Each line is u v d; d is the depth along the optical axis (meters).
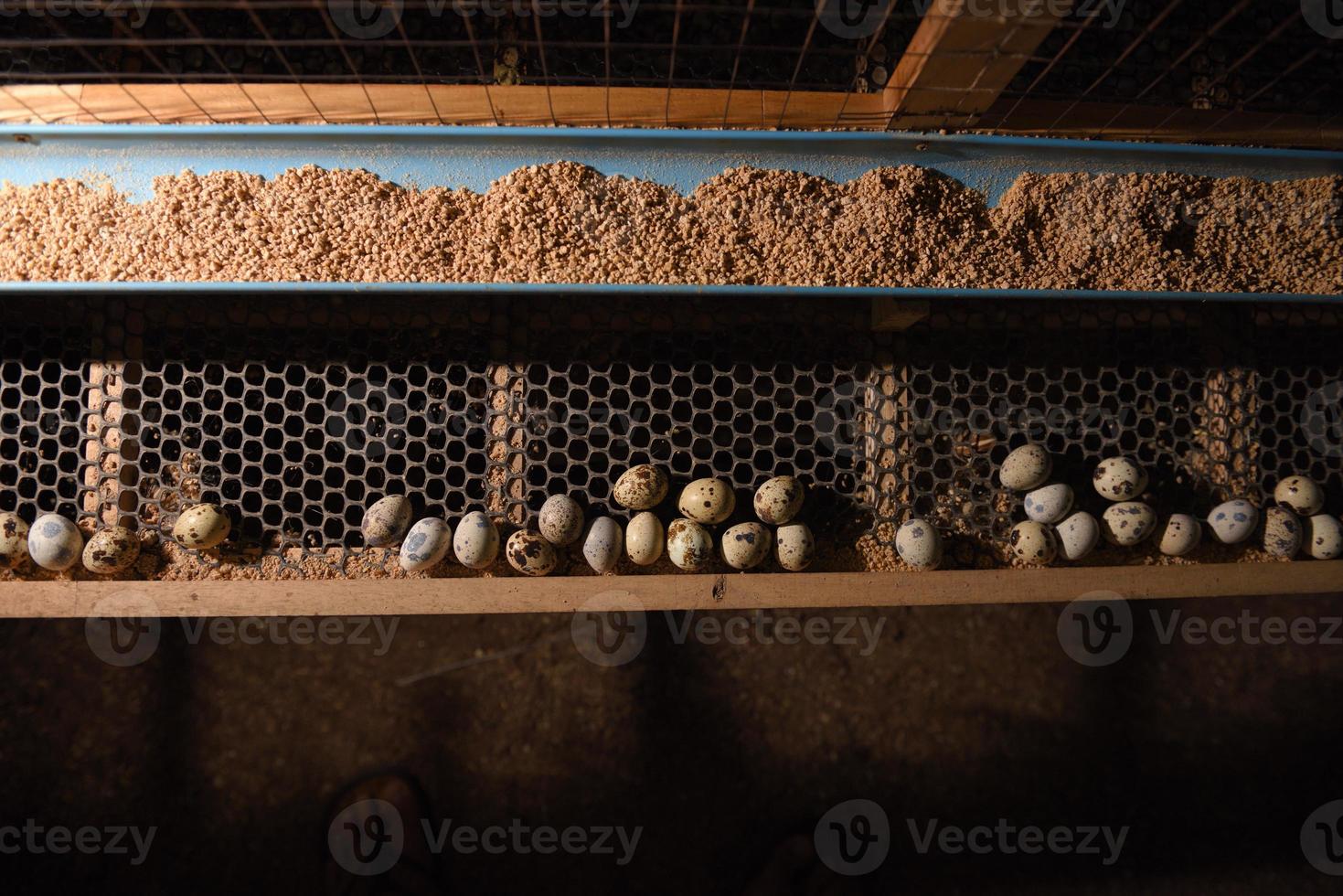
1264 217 0.47
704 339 0.51
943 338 0.51
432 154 0.43
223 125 0.41
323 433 0.49
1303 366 0.53
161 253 0.43
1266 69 0.50
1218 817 0.68
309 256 0.43
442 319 0.49
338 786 0.63
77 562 0.46
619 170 0.44
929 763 0.66
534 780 0.65
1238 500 0.49
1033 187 0.45
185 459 0.49
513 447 0.49
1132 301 0.50
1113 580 0.48
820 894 0.64
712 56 0.49
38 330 0.49
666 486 0.47
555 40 0.48
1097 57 0.50
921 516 0.50
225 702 0.64
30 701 0.62
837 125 0.44
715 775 0.65
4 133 0.41
